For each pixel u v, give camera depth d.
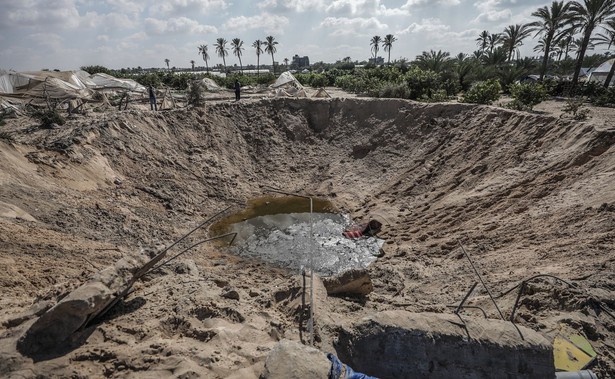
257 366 3.83
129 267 4.64
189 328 4.48
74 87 23.28
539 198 10.91
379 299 6.60
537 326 5.17
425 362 3.86
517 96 18.56
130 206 12.77
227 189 16.56
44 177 11.46
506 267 8.19
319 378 3.30
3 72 22.67
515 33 34.38
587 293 5.76
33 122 17.56
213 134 18.83
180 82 38.38
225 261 11.33
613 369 4.33
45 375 3.44
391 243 12.26
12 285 5.92
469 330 3.93
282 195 16.91
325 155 19.61
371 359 4.03
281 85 28.39
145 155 15.79
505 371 3.76
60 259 7.49
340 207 15.53
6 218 8.45
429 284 8.54
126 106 21.08
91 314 4.18
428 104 18.11
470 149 15.15
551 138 12.77
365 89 31.50
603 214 8.59
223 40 79.56
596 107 19.11
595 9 21.84
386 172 17.23
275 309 5.50
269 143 19.77
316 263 11.33
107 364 3.67
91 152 13.85
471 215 11.83
